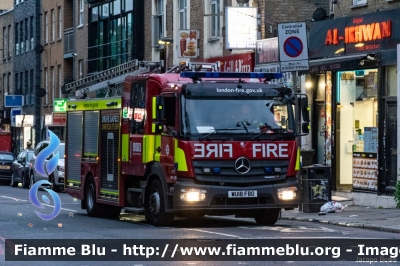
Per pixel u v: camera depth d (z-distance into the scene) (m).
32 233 19.81
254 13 35.25
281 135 21.09
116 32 54.06
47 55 70.75
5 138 66.38
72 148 27.92
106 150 25.02
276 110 21.20
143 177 22.84
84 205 26.95
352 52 29.11
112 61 54.78
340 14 30.19
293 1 35.91
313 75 31.83
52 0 69.50
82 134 26.97
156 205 21.70
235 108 20.94
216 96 20.91
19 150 77.25
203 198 20.50
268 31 35.69
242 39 35.16
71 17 66.31
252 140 20.83
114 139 24.42
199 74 21.28
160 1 47.62
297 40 24.83
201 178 20.50
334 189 30.25
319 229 20.80
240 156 20.70
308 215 25.03
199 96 20.80
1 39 87.69
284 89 21.38
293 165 21.19
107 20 55.94
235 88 21.05
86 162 26.50
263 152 20.91
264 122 21.05
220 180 20.59
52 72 69.75
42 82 72.25
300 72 30.38
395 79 27.34
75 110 27.75
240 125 20.84
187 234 19.16
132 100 23.25
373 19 28.03
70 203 33.31
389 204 27.16
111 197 24.58
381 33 27.59
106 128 25.05
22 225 22.20
